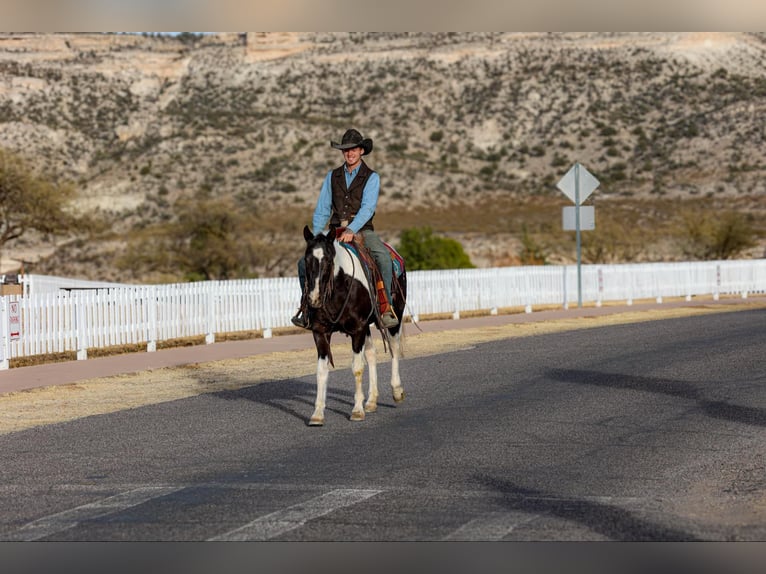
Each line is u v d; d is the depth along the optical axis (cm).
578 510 743
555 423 1106
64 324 1817
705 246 5712
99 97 10944
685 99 11131
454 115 11406
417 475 862
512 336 2170
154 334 2006
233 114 11000
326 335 1134
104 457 970
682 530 695
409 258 4409
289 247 5197
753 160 9456
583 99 11375
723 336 2038
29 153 9644
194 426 1138
